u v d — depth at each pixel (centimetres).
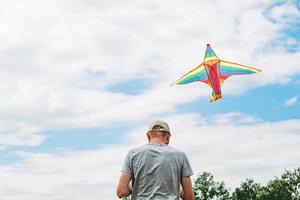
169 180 368
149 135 400
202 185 8631
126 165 379
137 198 369
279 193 8194
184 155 386
